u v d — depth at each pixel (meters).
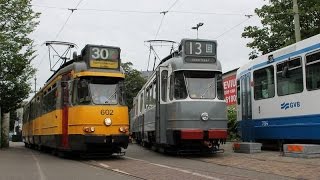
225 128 18.34
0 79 31.58
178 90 18.52
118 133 18.34
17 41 30.20
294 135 18.27
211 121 18.11
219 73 18.86
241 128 23.50
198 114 18.05
